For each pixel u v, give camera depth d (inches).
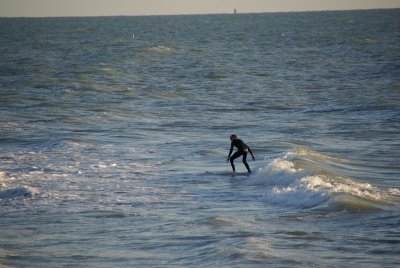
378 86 7583.7
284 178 3063.5
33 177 3211.1
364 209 2422.5
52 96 6811.0
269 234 2144.4
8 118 5275.6
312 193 2657.5
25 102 6240.2
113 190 2952.8
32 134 4557.1
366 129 4840.1
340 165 3521.2
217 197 2810.0
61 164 3548.2
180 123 5206.7
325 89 7465.6
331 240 2065.7
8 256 1993.1
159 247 2060.8
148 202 2721.5
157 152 3961.6
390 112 5634.8
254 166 3513.8
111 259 1956.2
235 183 3110.2
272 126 5064.0
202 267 1829.5
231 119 5442.9
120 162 3631.9
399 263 1828.2
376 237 2089.1
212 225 2284.7
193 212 2532.0
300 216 2386.8
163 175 3302.2
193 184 3090.6
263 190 2933.1
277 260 1849.2
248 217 2404.0
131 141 4360.2
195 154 3880.4
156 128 4933.6
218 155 3860.7
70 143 4168.3
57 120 5211.6
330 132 4756.4
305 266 1801.2
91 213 2532.0
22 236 2223.2
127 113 5718.5
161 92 7381.9
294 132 4788.4
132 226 2329.0
